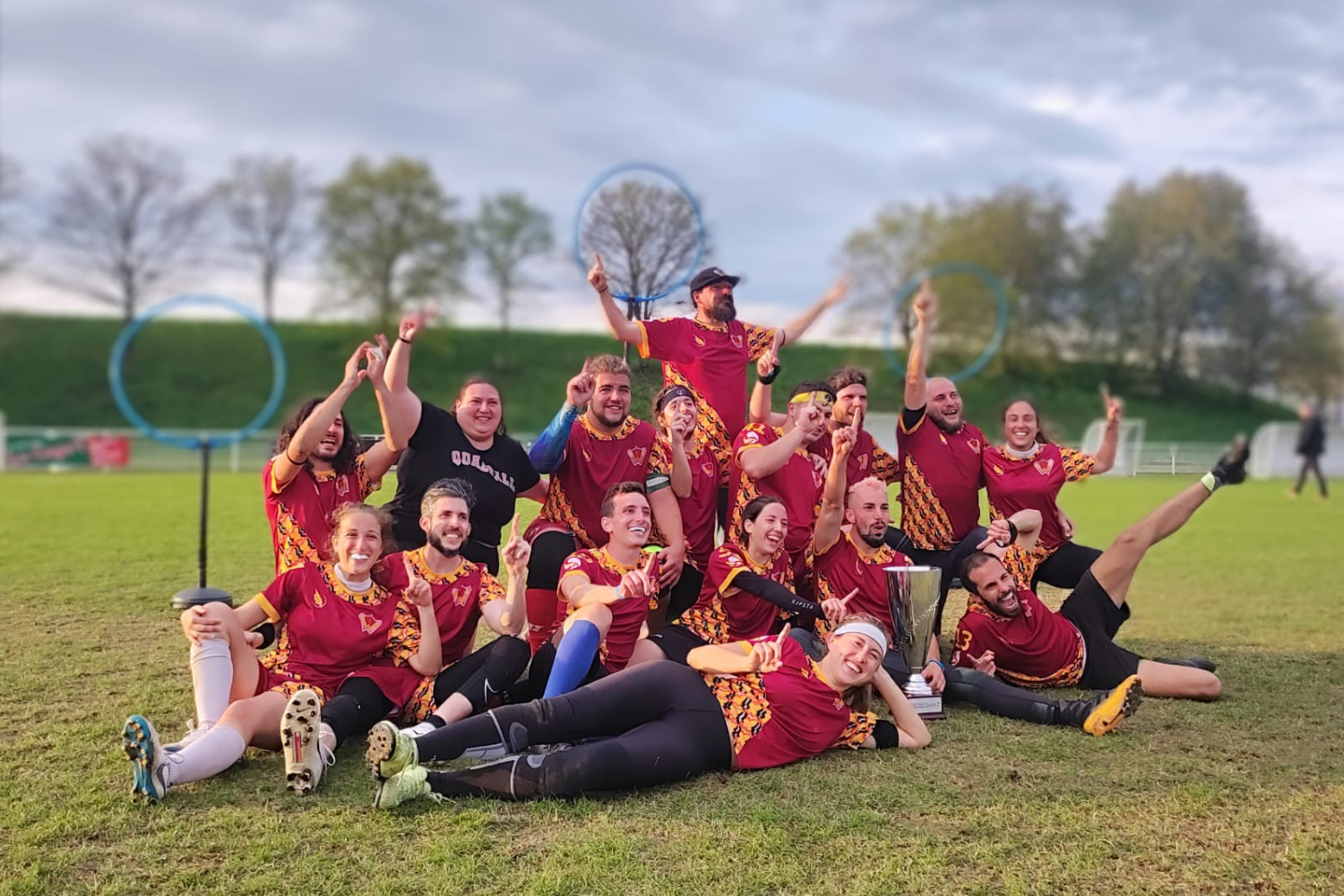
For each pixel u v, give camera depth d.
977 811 3.99
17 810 3.86
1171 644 7.46
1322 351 53.34
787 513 5.91
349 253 46.47
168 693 5.49
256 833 3.70
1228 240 52.28
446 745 4.14
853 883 3.37
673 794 4.15
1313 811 4.04
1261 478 33.03
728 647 4.72
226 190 43.62
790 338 7.14
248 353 46.81
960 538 6.91
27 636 6.78
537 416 45.19
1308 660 6.88
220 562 9.60
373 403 43.94
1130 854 3.62
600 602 4.94
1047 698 5.30
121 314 44.53
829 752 4.71
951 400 6.90
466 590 5.14
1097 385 53.56
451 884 3.31
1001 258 49.78
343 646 4.78
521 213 48.28
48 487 18.91
